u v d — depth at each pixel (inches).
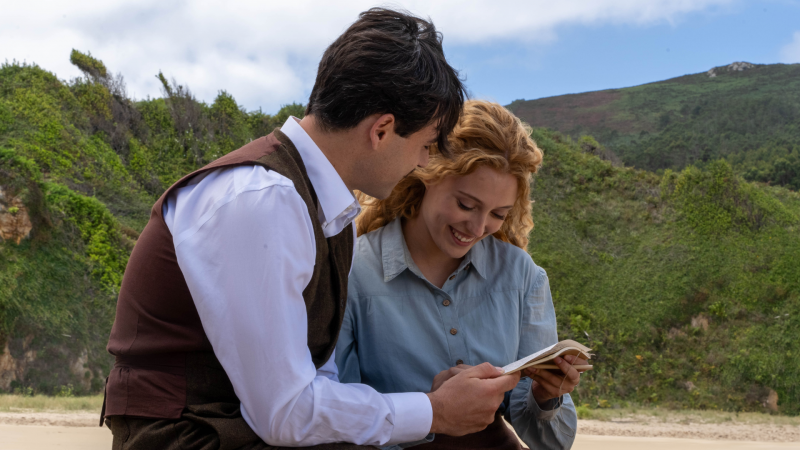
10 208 699.4
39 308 652.7
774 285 843.4
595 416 488.7
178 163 1102.4
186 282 49.4
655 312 832.9
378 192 59.0
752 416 520.7
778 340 772.0
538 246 944.3
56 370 621.6
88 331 670.5
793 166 1835.6
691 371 757.9
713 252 914.7
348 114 52.9
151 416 49.9
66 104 1036.5
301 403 48.0
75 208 772.0
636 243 954.1
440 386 61.5
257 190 48.0
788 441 406.3
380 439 51.6
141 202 948.0
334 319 57.9
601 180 1099.3
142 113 1161.4
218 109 1269.7
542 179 1092.5
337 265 56.7
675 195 1028.5
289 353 47.7
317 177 54.3
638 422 469.1
